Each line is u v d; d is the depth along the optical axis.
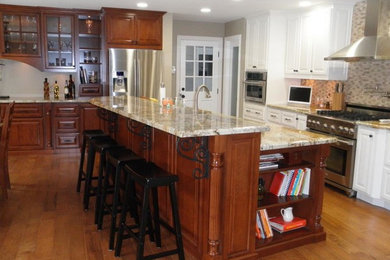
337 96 5.16
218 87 7.61
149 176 2.50
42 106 5.86
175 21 7.07
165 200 3.26
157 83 6.24
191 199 2.79
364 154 4.01
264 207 2.84
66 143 6.05
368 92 4.84
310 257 2.85
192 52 7.30
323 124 4.57
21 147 5.86
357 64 5.00
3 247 2.90
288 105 5.84
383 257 2.87
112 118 4.65
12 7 5.74
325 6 5.05
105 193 3.25
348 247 3.02
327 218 3.61
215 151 2.42
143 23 6.03
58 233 3.18
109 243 2.91
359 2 4.94
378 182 3.90
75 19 6.04
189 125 2.45
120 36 5.95
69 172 5.02
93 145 3.68
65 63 6.22
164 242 3.05
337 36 5.06
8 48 5.92
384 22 4.37
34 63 6.02
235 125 2.49
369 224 3.48
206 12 6.04
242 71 6.80
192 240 2.82
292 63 5.80
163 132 3.19
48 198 4.02
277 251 2.91
